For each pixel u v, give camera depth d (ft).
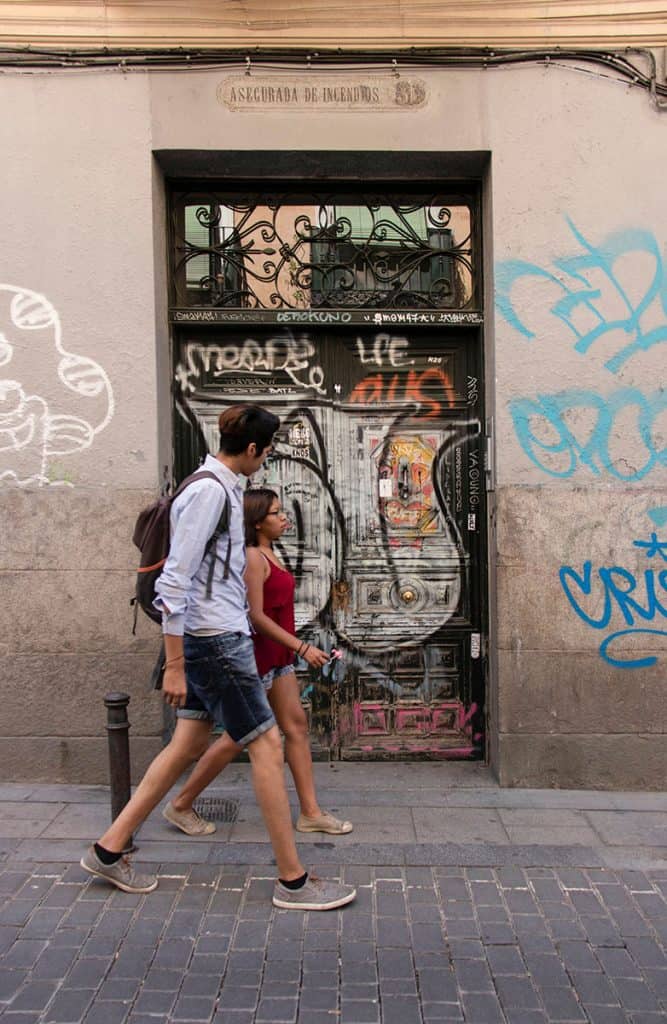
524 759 15.65
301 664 17.02
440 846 13.23
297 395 16.93
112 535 15.49
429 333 16.89
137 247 15.43
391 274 16.87
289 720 13.46
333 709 17.06
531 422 15.51
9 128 15.31
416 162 15.94
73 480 15.49
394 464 17.01
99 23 15.23
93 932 10.72
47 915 11.10
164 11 15.23
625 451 15.53
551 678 15.58
